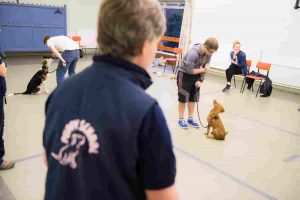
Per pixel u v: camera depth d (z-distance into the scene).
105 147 0.64
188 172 2.53
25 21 7.26
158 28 0.67
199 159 2.78
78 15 8.77
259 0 6.17
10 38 7.14
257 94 5.58
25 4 7.16
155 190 0.65
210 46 3.10
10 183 2.19
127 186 0.66
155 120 0.63
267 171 2.66
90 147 0.65
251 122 3.97
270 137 3.48
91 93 0.68
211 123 3.28
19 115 3.60
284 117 4.30
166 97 4.82
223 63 7.14
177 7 8.02
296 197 2.28
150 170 0.64
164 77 6.45
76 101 0.69
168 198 0.66
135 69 0.69
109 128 0.63
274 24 6.03
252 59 6.55
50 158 0.73
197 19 7.52
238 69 5.60
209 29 7.29
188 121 3.66
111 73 0.68
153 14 0.65
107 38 0.67
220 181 2.43
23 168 2.40
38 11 7.42
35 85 4.45
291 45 5.85
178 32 8.28
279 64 6.10
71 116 0.68
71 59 4.38
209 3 7.14
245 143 3.25
